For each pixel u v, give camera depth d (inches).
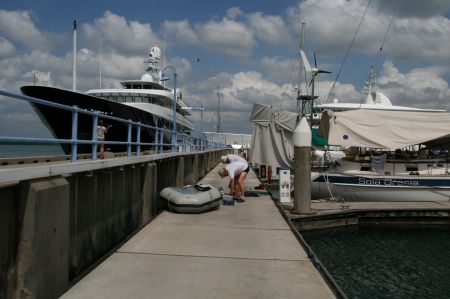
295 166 582.6
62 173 245.0
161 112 1268.5
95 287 251.6
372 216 623.2
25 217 205.2
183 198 509.0
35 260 205.8
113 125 917.8
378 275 432.1
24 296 204.7
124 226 402.3
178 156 728.3
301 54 916.0
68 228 245.3
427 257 496.1
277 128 725.9
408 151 809.5
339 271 444.5
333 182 737.0
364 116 732.0
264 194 726.5
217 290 252.5
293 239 386.9
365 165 759.7
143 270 287.0
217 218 486.9
